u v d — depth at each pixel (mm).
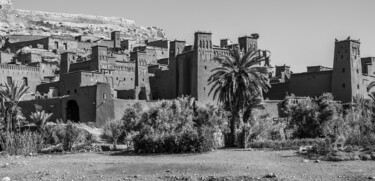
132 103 82812
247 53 56531
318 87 94188
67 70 114062
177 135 54188
